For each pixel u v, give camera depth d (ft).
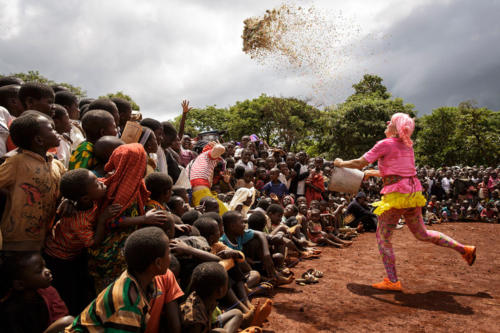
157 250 7.12
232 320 9.83
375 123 114.62
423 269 18.81
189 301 8.77
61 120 11.88
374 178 46.52
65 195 8.47
